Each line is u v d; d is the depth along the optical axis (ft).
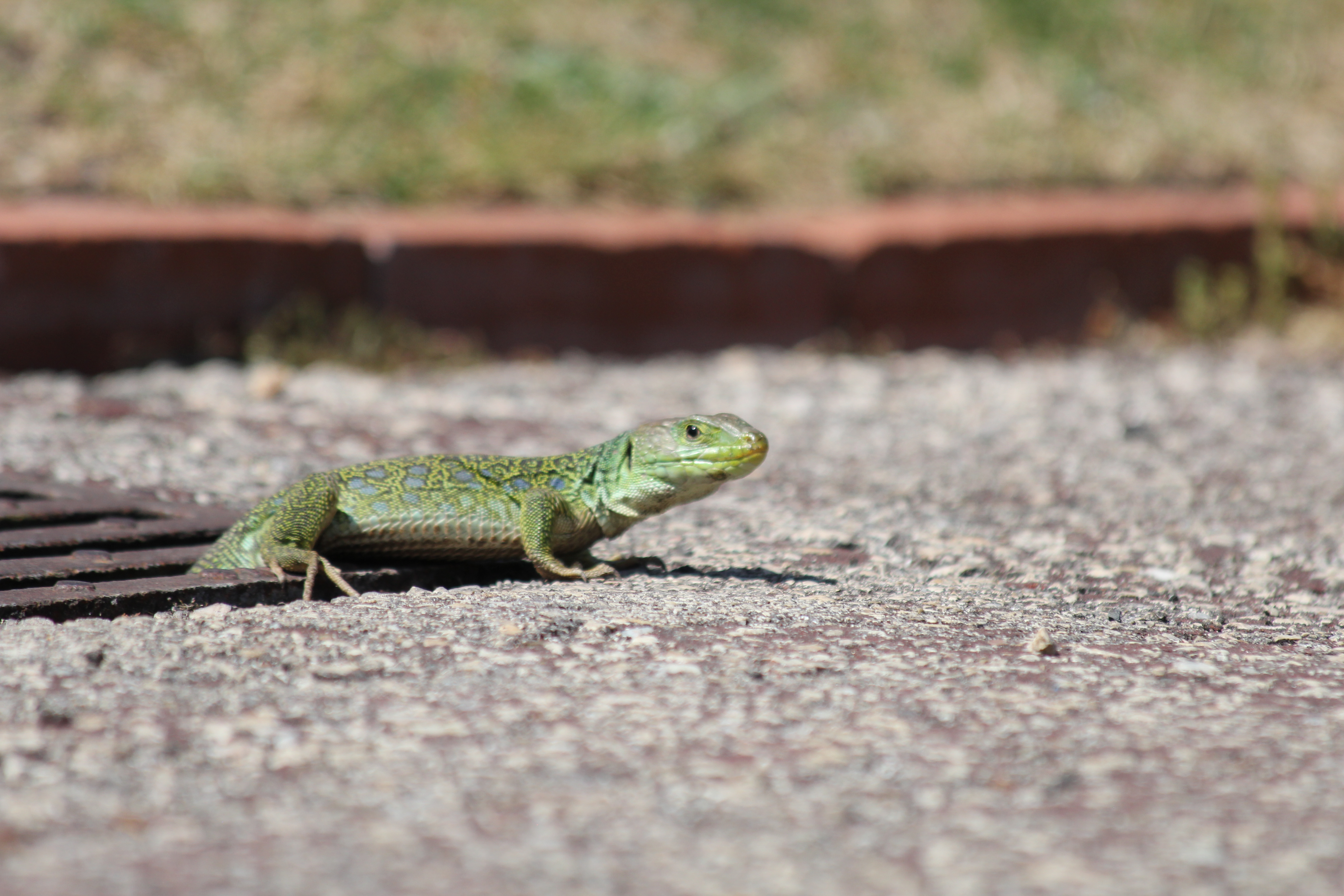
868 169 75.46
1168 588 31.71
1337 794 17.84
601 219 67.31
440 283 63.00
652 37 82.89
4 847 15.76
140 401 51.37
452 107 73.82
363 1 78.28
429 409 53.26
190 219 60.29
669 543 34.83
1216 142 82.38
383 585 28.48
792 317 68.23
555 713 20.26
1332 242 74.74
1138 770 18.58
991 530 37.42
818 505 40.06
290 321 60.95
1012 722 20.38
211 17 74.59
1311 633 27.43
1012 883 15.23
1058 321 71.41
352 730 19.48
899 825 16.72
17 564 27.84
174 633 23.45
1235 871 15.55
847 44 86.07
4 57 69.15
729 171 74.02
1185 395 58.59
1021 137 79.61
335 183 67.10
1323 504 41.42
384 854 15.78
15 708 19.79
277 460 42.24
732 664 22.65
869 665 22.97
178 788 17.47
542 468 30.17
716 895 14.92
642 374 62.44
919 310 69.31
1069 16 91.04
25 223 56.65
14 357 56.29
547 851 15.90
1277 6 96.84
